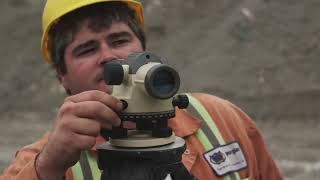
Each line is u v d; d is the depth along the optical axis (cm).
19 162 217
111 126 175
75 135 171
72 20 225
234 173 236
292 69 1764
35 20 2327
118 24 225
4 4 2417
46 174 180
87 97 173
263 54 1847
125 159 175
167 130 176
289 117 1617
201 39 2017
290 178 1136
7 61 2188
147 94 171
